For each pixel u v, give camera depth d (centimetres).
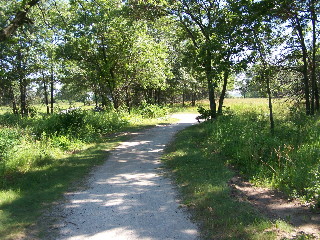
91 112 1756
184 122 1992
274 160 744
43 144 1054
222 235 420
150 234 439
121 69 2170
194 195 583
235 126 1137
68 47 1958
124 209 538
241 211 491
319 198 516
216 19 1387
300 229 430
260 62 1063
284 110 1783
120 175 770
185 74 3114
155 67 2211
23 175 767
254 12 1023
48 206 559
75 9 1916
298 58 1462
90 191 646
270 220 456
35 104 3155
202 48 1241
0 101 2916
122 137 1371
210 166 788
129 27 1941
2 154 862
